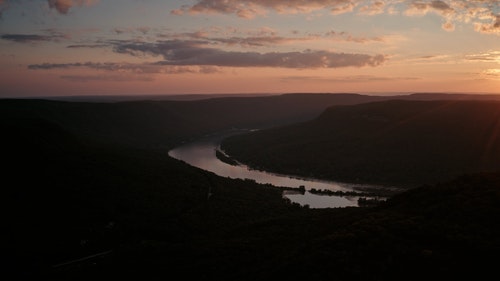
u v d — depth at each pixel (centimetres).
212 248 5475
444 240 3412
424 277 3012
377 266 3266
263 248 5156
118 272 5338
